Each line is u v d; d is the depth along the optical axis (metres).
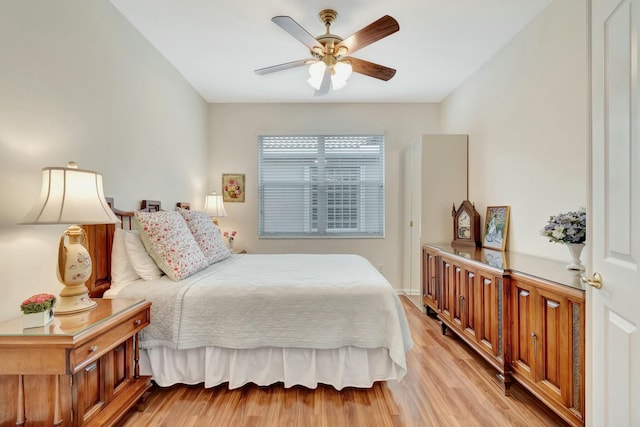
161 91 2.80
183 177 3.29
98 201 1.46
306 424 1.57
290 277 2.05
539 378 1.59
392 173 4.06
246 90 3.64
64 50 1.70
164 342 1.79
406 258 3.99
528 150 2.35
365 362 1.84
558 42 2.04
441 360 2.25
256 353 1.87
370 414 1.65
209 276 2.08
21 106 1.46
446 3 2.09
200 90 3.64
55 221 1.29
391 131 4.06
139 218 2.02
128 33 2.29
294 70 3.12
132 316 1.55
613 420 1.08
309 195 4.11
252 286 1.86
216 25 2.35
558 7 2.03
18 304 1.46
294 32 1.88
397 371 1.84
